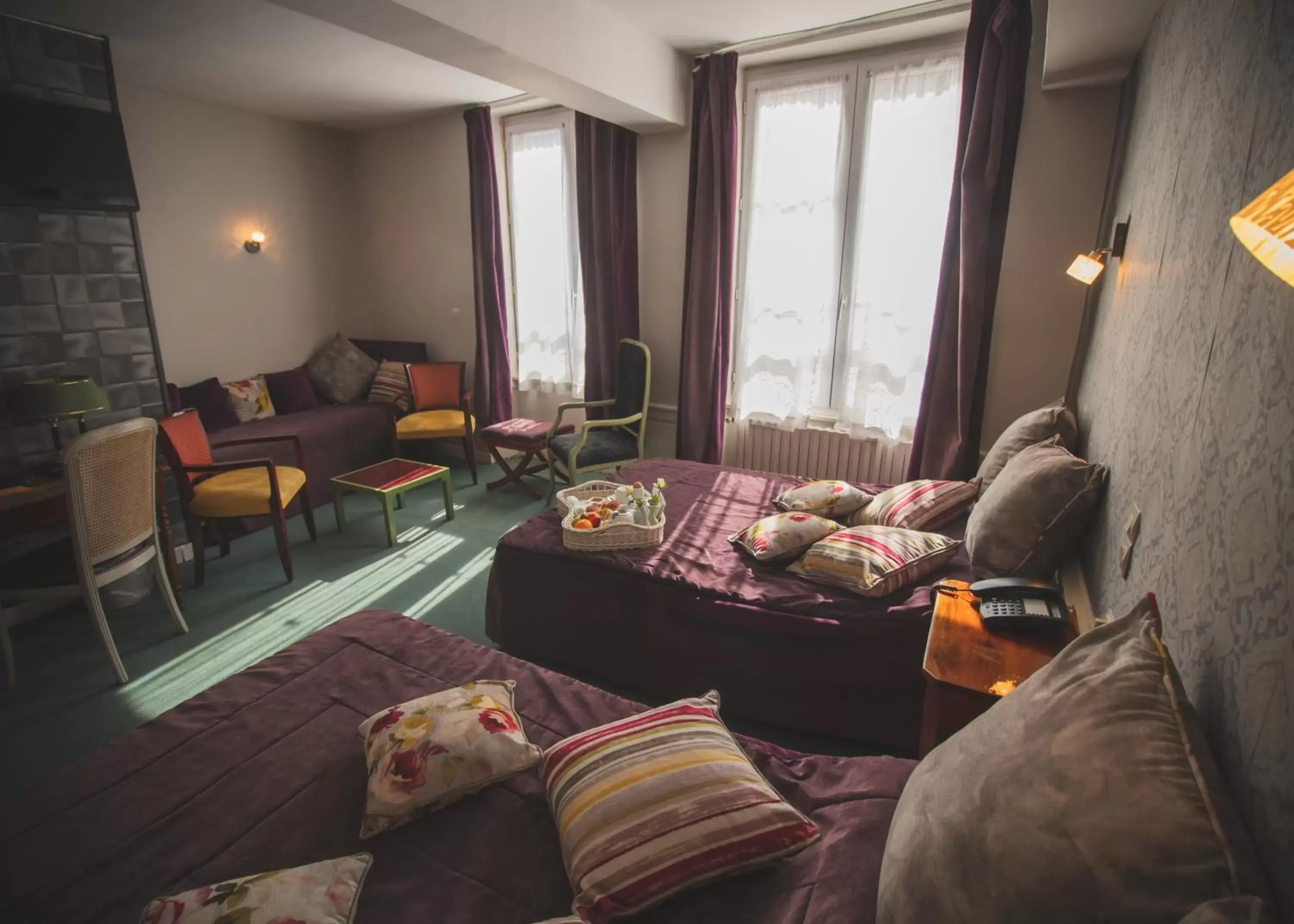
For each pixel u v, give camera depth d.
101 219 2.98
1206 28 1.40
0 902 1.03
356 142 5.07
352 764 1.33
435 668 1.65
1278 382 0.82
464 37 2.31
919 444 3.23
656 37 3.23
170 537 2.93
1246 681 0.80
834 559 2.07
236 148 4.38
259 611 2.91
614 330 4.23
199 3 2.66
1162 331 1.46
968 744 0.95
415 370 4.83
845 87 3.29
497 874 1.10
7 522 2.38
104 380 3.05
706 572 2.21
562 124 4.21
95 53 2.89
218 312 4.38
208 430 4.02
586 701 1.52
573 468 3.79
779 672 2.04
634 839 1.04
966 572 2.09
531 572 2.39
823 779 1.29
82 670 2.49
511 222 4.63
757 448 3.91
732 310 3.79
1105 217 2.64
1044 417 2.37
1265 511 0.80
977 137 2.81
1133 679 0.85
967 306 2.95
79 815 1.20
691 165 3.62
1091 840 0.70
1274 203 0.60
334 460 4.26
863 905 0.99
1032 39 2.75
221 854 1.13
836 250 3.46
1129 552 1.43
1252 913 0.55
